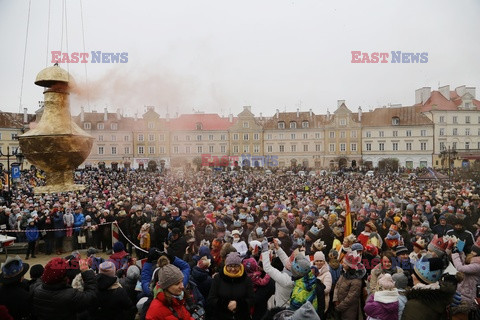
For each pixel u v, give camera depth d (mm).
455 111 62938
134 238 11266
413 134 64500
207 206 13266
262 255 5180
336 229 8773
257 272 5590
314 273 5324
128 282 5820
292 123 72250
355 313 5352
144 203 15953
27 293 4441
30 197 19172
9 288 4383
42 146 6227
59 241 12172
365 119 68688
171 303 3645
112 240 11219
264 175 45938
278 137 72062
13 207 13305
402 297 4492
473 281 5422
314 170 60000
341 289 5438
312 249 6734
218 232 9109
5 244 10836
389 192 18734
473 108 62875
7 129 55562
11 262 4379
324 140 70500
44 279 4141
